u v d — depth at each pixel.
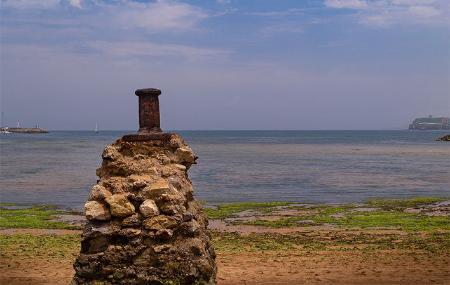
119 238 10.13
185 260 10.07
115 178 10.60
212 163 88.31
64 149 133.75
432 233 26.41
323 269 18.12
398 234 26.27
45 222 31.31
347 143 184.62
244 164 85.88
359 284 16.17
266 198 45.56
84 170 72.69
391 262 19.16
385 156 108.25
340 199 44.72
